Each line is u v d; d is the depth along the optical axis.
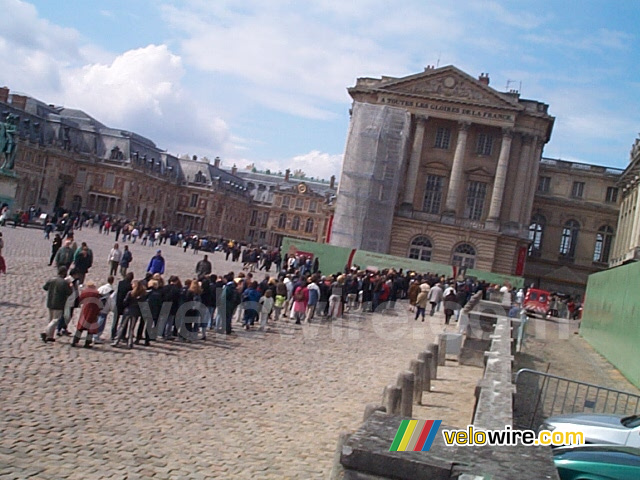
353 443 5.48
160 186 162.75
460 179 90.38
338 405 17.25
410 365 18.42
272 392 17.83
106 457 11.15
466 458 5.52
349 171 79.06
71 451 11.20
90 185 143.62
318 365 22.75
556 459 9.85
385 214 78.81
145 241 76.62
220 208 180.62
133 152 146.88
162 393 16.12
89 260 30.75
